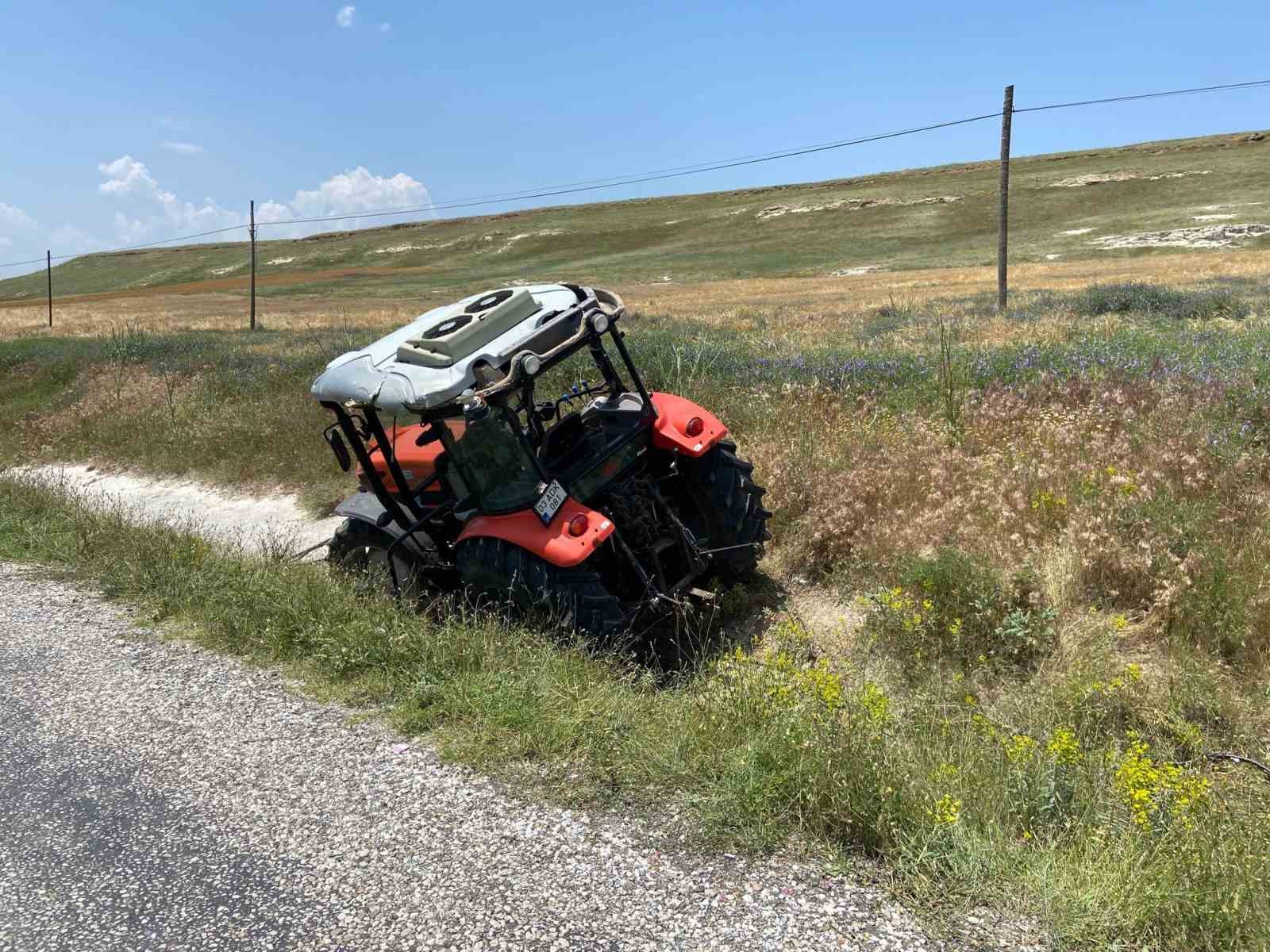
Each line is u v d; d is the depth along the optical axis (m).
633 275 83.94
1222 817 2.59
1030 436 6.48
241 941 2.56
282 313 58.00
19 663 4.97
